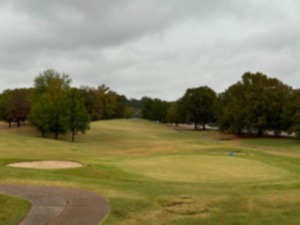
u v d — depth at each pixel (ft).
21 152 93.50
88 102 317.83
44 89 234.79
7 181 41.34
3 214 28.12
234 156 85.61
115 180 48.85
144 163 71.77
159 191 39.04
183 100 319.68
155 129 281.95
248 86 229.04
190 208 32.65
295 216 30.42
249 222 28.86
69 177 45.98
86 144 150.71
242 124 225.35
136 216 29.86
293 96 204.23
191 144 151.74
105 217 28.94
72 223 27.17
